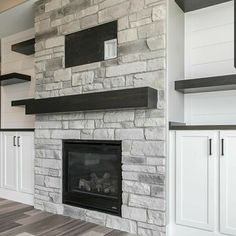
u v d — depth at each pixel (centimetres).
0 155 366
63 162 294
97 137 266
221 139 206
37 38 318
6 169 359
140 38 240
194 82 233
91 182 281
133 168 241
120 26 252
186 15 271
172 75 239
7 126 431
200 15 265
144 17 239
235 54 197
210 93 258
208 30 262
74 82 285
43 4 313
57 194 296
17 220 274
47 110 283
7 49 435
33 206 322
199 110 263
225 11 254
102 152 269
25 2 315
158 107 229
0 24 379
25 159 336
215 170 209
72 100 263
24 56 412
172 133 229
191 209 219
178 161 225
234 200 202
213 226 209
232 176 202
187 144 221
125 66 249
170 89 235
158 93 230
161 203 225
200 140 216
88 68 275
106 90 260
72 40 290
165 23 230
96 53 271
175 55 247
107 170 268
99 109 245
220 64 255
